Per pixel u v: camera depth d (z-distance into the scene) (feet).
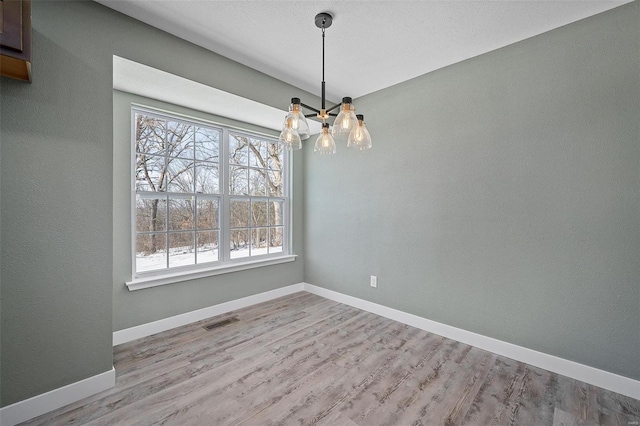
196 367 6.60
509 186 7.15
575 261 6.29
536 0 5.56
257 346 7.62
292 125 5.43
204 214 9.75
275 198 11.96
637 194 5.60
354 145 5.70
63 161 5.35
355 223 10.70
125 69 6.54
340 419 5.02
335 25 6.38
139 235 8.30
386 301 9.77
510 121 7.11
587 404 5.45
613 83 5.81
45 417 5.03
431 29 6.51
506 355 7.20
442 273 8.39
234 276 10.32
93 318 5.69
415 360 6.99
